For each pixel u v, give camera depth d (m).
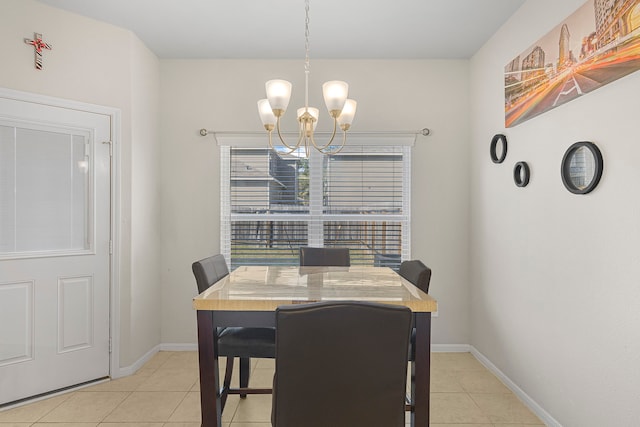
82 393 2.54
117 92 2.82
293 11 2.63
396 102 3.39
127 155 2.87
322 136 3.39
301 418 1.33
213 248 3.39
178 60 3.38
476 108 3.23
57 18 2.56
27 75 2.44
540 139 2.28
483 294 3.08
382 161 3.44
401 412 1.35
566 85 2.00
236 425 2.16
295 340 1.29
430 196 3.39
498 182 2.82
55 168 2.57
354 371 1.31
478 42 3.06
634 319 1.60
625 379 1.65
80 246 2.67
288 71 3.40
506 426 2.16
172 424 2.17
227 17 2.71
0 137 2.36
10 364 2.39
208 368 1.76
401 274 2.33
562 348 2.07
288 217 3.45
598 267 1.80
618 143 1.68
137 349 2.98
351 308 1.29
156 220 3.30
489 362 2.96
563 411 2.05
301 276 2.25
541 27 2.27
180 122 3.38
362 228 3.45
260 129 3.38
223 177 3.43
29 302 2.46
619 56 1.64
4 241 2.39
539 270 2.29
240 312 1.76
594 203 1.83
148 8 2.59
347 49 3.21
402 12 2.63
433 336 3.38
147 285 3.14
